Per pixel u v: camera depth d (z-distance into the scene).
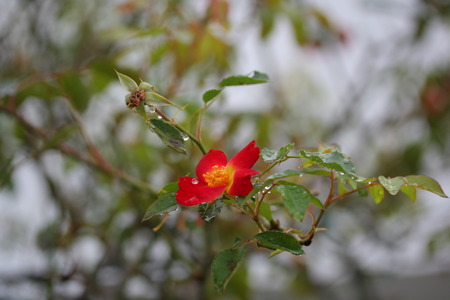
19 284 1.01
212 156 0.56
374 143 1.32
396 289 1.47
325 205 0.60
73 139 1.03
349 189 0.64
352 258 1.26
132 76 0.84
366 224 1.26
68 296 1.03
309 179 0.89
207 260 0.93
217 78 0.99
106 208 1.09
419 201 1.28
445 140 1.31
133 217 1.03
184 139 0.58
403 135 1.33
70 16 1.18
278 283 1.27
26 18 1.16
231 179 0.55
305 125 1.26
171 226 0.96
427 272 1.36
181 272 0.99
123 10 1.00
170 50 0.91
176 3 0.95
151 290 1.05
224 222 0.92
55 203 1.01
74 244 1.02
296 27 1.06
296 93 1.28
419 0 1.25
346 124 1.22
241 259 0.56
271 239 0.56
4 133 1.01
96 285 1.02
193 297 1.06
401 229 1.28
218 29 0.95
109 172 0.82
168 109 0.82
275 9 1.04
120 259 1.06
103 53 1.15
